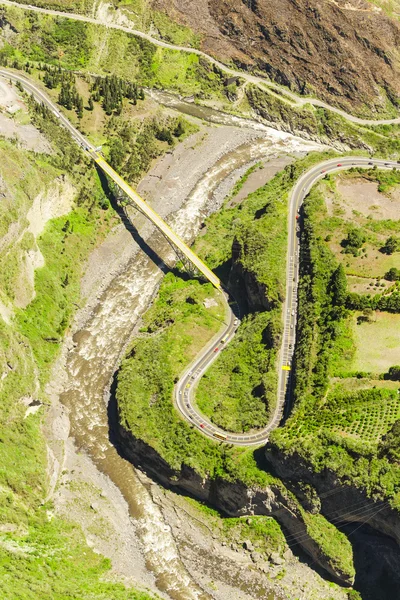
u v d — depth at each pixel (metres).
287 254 154.50
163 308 159.12
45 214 166.75
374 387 124.06
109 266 171.25
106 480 128.62
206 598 113.19
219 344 147.00
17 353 135.62
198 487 124.00
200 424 128.25
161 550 119.06
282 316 143.00
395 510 107.56
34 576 104.69
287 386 131.88
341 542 114.31
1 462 120.31
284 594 113.62
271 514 120.56
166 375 136.88
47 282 155.62
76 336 154.88
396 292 138.88
